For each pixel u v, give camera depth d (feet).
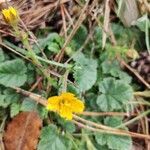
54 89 0.45
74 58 0.46
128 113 0.46
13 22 0.41
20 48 0.46
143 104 0.47
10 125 0.44
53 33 0.47
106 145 0.45
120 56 0.48
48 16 0.49
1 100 0.44
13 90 0.45
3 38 0.47
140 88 0.48
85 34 0.48
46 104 0.44
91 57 0.48
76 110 0.40
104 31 0.48
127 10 0.50
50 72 0.45
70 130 0.44
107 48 0.48
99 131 0.44
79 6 0.50
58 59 0.46
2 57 0.45
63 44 0.47
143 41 0.50
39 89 0.45
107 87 0.46
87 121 0.44
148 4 0.51
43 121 0.45
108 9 0.49
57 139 0.43
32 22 0.48
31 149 0.43
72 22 0.49
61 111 0.40
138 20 0.50
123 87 0.45
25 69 0.45
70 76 0.46
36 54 0.46
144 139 0.46
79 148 0.44
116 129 0.45
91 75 0.45
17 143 0.43
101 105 0.45
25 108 0.44
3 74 0.45
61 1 0.49
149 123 0.47
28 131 0.43
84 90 0.45
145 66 0.48
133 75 0.48
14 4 0.49
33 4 0.50
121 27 0.50
